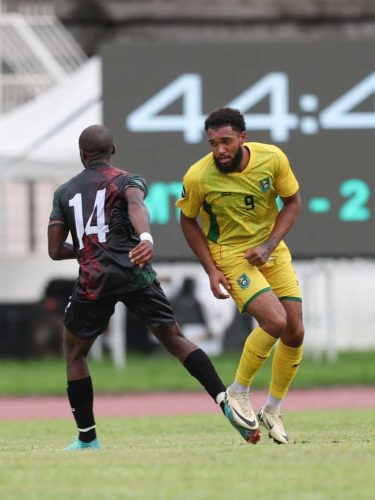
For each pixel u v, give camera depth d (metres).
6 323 87.38
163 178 75.38
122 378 75.12
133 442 35.38
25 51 88.56
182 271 88.06
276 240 30.81
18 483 23.66
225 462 25.56
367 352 94.62
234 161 30.50
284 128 75.88
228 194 30.77
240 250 31.09
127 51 75.81
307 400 63.88
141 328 90.19
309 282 94.56
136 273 30.11
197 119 75.69
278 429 32.22
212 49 75.88
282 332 30.42
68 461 26.75
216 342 87.50
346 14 117.06
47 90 86.12
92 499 21.44
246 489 22.19
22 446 35.00
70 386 31.41
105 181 30.36
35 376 76.75
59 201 30.81
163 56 75.75
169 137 75.50
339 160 75.88
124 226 30.22
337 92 75.94
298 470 24.30
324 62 76.00
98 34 117.19
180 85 75.75
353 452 27.27
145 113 75.62
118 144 75.56
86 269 30.27
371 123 75.94
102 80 75.69
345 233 75.50
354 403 61.31
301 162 75.75
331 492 21.81
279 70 75.94
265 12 117.88
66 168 78.81
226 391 30.55
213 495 21.53
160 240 75.00
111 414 56.84
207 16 118.00
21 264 89.25
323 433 36.75
